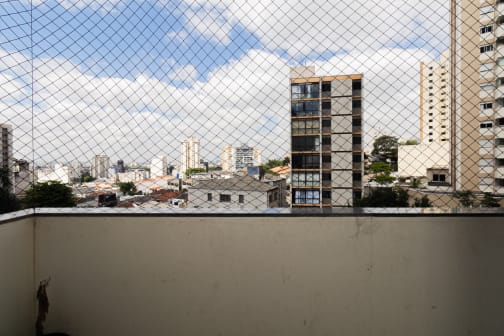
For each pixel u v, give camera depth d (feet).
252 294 3.47
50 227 3.60
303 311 3.44
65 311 3.65
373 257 3.32
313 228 3.37
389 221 3.28
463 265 3.22
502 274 3.17
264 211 3.47
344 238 3.35
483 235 3.18
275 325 3.48
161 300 3.57
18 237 3.33
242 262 3.46
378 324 3.37
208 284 3.51
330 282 3.39
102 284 3.61
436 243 3.24
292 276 3.42
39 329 3.66
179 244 3.51
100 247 3.58
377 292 3.34
